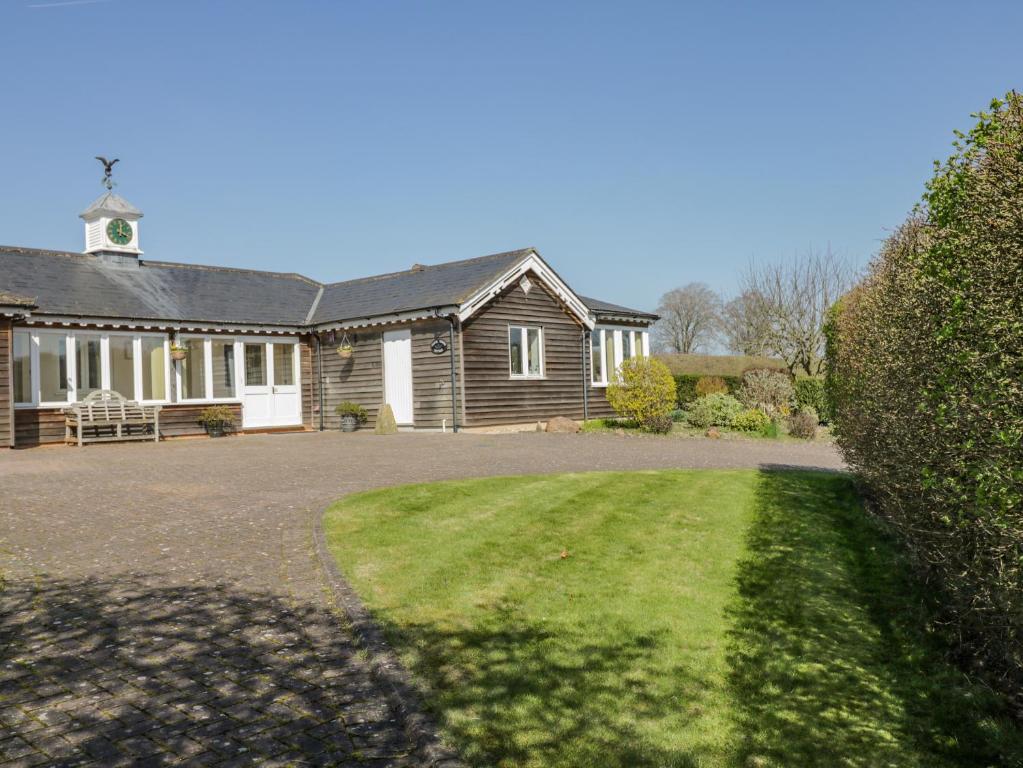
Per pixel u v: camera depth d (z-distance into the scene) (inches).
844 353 398.6
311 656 178.1
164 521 316.8
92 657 176.6
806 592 236.8
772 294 1469.0
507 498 365.4
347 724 146.6
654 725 153.1
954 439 179.9
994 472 145.2
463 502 354.6
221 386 829.2
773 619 214.7
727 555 273.4
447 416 776.9
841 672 182.5
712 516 334.0
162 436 778.2
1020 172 150.3
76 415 696.4
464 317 767.1
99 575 238.4
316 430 896.3
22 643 184.9
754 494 391.2
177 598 217.0
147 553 265.4
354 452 587.5
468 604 213.8
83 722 146.2
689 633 201.5
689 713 159.5
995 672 182.5
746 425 800.3
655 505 354.0
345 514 327.0
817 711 163.2
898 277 264.7
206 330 809.5
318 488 400.2
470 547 273.3
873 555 277.1
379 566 248.1
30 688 160.9
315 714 150.3
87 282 789.9
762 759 143.3
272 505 351.6
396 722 148.0
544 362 874.8
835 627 210.1
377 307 838.5
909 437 225.6
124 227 866.8
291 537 289.0
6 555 261.6
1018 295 148.9
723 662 185.6
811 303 1427.2
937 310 197.5
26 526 306.8
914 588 237.8
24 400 685.9
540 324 872.9
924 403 201.0
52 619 200.4
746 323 1592.0
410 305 792.3
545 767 134.6
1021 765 143.6
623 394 797.9
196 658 176.2
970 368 163.8
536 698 160.4
